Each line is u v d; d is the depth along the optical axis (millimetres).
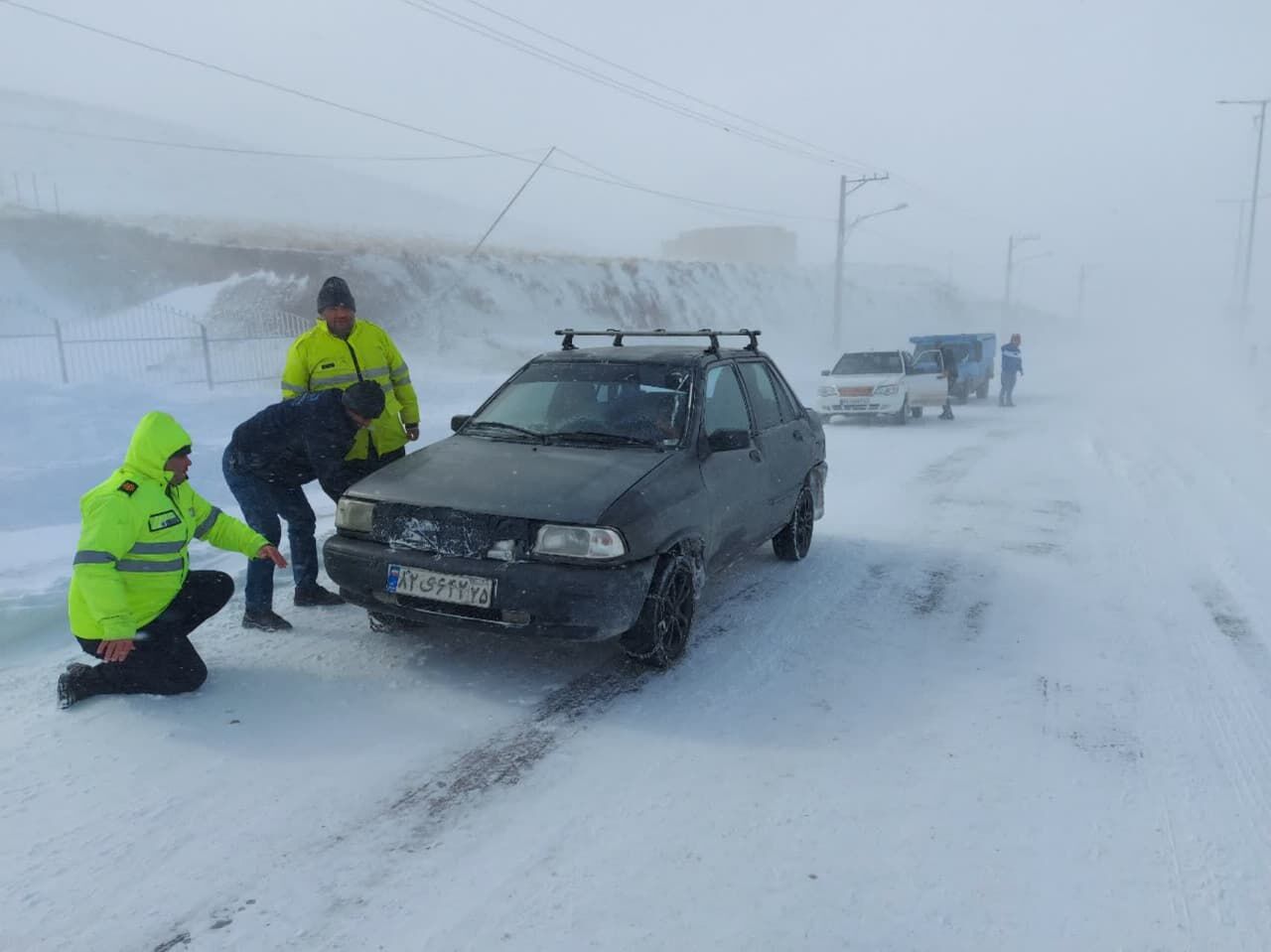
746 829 2996
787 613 5270
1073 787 3291
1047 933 2490
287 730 3682
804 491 6469
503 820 3039
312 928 2473
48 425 9398
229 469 4816
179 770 3338
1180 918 2566
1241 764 3492
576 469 4316
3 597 5020
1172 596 5676
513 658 4496
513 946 2398
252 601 4793
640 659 4297
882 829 2998
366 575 4121
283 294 25328
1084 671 4410
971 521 7945
